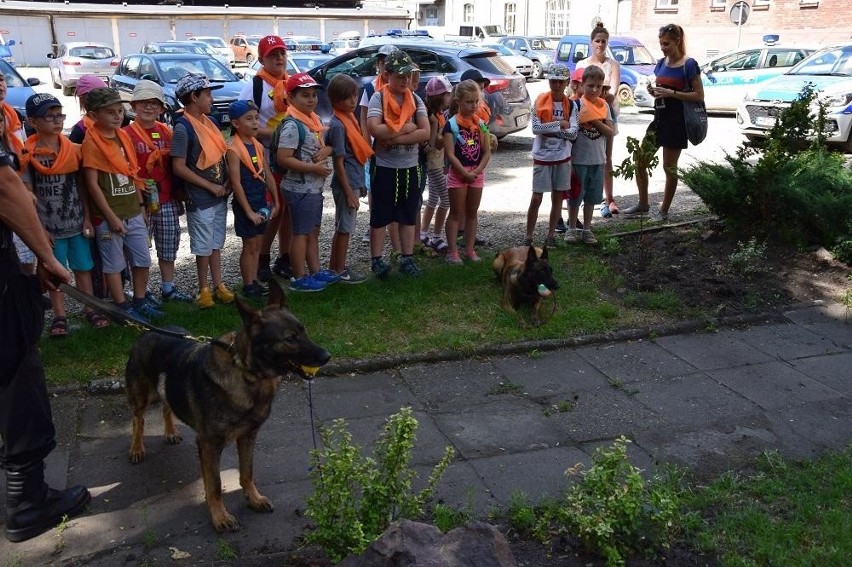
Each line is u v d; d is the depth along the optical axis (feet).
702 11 108.47
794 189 24.73
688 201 34.12
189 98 19.36
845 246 24.08
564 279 23.66
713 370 18.25
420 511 11.48
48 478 13.44
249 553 11.44
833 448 14.65
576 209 27.12
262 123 22.97
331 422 15.53
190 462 14.11
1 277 11.18
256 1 177.88
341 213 22.02
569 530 11.86
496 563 9.77
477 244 27.45
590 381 17.65
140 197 19.17
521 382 17.53
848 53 48.16
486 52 45.73
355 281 22.58
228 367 11.49
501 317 20.53
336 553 10.86
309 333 19.17
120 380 16.79
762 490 13.03
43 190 17.61
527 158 45.57
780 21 100.78
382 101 21.50
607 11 130.21
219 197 20.17
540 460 14.16
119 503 12.79
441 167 25.36
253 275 21.03
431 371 17.97
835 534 11.60
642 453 14.52
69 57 90.33
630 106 71.31
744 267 24.29
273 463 14.02
